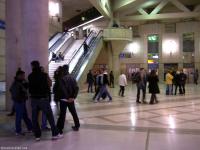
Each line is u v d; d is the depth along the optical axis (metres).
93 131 6.61
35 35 7.15
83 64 19.83
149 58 36.56
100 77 13.12
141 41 36.78
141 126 7.23
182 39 35.62
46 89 5.79
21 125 6.95
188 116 8.80
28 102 7.12
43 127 6.67
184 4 36.06
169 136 6.10
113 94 16.95
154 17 33.97
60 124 6.18
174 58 35.78
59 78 6.41
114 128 6.96
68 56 21.33
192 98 14.34
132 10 33.44
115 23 32.12
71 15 38.34
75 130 6.69
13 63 9.84
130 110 10.15
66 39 24.34
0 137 6.09
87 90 19.12
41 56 7.24
